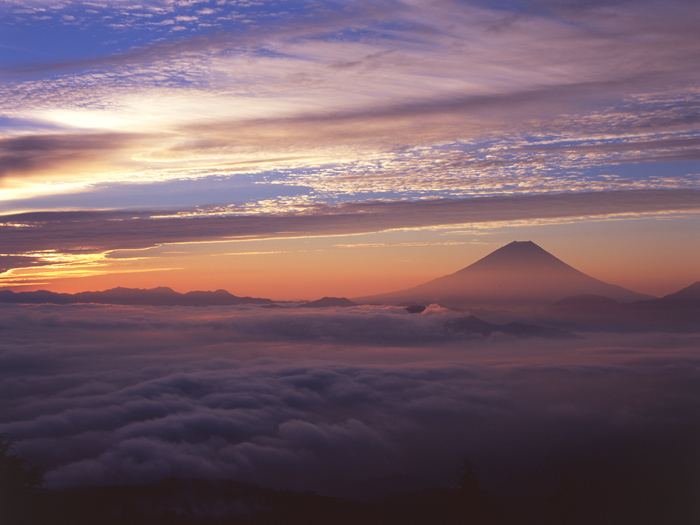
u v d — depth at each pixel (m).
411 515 49.00
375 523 48.41
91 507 45.69
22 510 27.81
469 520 42.81
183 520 47.69
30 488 29.69
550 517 43.50
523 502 47.22
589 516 43.78
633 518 43.47
